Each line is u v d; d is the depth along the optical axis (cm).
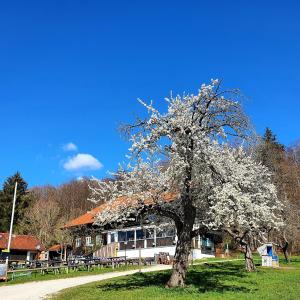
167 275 2475
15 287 2338
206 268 2961
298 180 5678
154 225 2314
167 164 1967
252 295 1734
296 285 2086
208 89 1856
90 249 5384
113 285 2155
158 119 1884
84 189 9144
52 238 6375
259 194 1961
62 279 2725
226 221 1822
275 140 8300
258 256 4819
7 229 7694
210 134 1917
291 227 3847
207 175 1850
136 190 2012
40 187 9550
